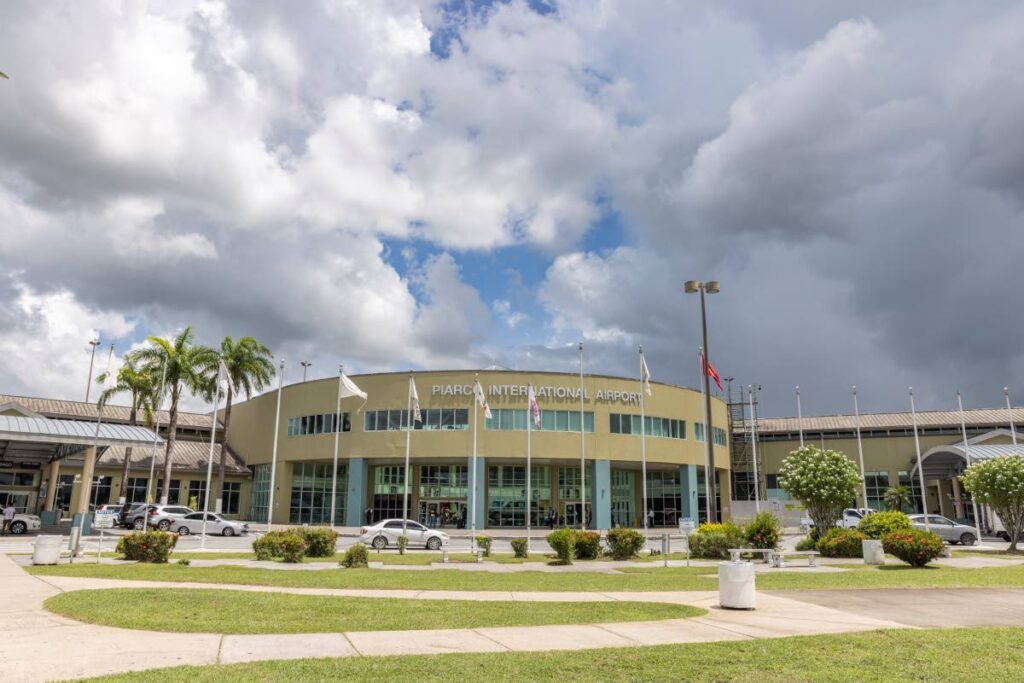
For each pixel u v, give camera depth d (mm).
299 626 10992
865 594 16094
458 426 55938
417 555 30891
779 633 10961
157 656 8672
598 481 56594
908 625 11820
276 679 7586
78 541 23344
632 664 8625
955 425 74625
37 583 16031
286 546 24734
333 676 7781
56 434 38156
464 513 58125
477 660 8742
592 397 57875
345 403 58906
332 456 58594
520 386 56625
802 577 20047
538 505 59344
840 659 8945
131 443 40125
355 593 15805
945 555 28141
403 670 8125
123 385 57188
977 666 8586
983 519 53844
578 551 28219
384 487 60125
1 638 9711
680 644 9922
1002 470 32312
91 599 13148
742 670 8352
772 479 79750
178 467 65062
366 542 36000
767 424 82875
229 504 68250
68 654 8711
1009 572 21594
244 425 72312
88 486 40688
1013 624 12000
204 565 22578
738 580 13531
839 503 32250
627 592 16609
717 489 70688
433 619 11883
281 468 62531
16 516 38344
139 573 18812
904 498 69625
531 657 8977
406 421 56656
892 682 7824
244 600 13695
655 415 60500
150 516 44094
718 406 69750
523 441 55562
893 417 79375
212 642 9625
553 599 15141
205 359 59750
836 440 78000
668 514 64812
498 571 22500
